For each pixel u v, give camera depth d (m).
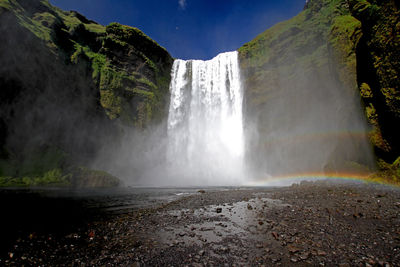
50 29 37.12
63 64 36.69
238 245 5.04
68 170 29.66
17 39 29.12
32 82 30.77
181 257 4.41
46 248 5.11
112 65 47.22
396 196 10.56
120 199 14.78
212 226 6.84
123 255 4.58
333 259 4.08
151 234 6.11
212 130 54.72
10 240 5.70
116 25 51.44
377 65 15.53
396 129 14.86
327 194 12.37
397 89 14.14
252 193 15.96
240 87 54.19
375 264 3.80
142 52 54.31
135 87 48.88
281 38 48.09
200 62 61.38
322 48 39.12
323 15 41.75
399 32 13.66
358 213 7.23
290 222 6.82
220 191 19.34
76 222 7.66
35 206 11.11
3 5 28.28
